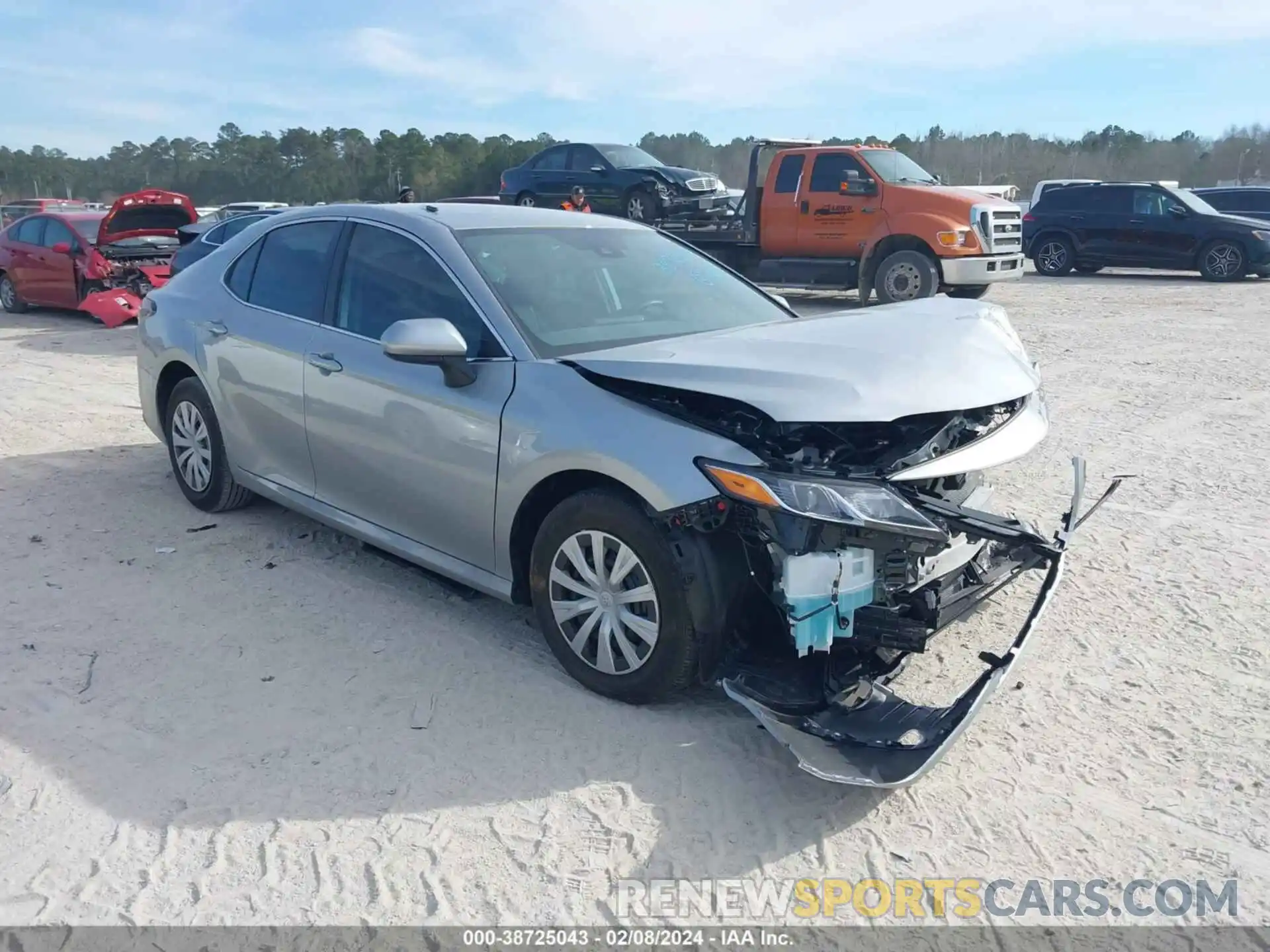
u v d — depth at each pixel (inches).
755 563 133.5
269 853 116.4
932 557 139.2
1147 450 277.0
